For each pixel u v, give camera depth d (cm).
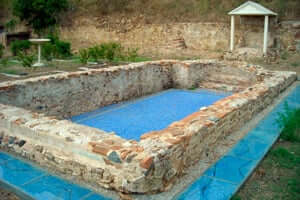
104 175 368
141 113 826
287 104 759
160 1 2328
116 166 357
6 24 2817
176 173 381
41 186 378
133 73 970
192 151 419
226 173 410
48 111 741
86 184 382
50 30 2581
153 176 344
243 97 641
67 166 405
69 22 2603
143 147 364
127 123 742
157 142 377
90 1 2553
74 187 376
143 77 1016
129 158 346
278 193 379
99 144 378
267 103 755
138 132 681
